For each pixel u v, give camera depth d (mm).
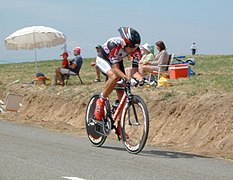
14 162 6418
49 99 13820
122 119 7590
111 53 7555
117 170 6062
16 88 15719
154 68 13117
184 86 11805
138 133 7324
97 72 15438
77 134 9641
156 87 12156
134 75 7762
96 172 5926
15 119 12258
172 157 7176
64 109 12984
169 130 9922
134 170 6090
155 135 10062
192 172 6070
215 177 5820
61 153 7168
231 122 8852
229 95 9828
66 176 5684
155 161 6758
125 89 7602
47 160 6594
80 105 12570
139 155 7238
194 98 10281
